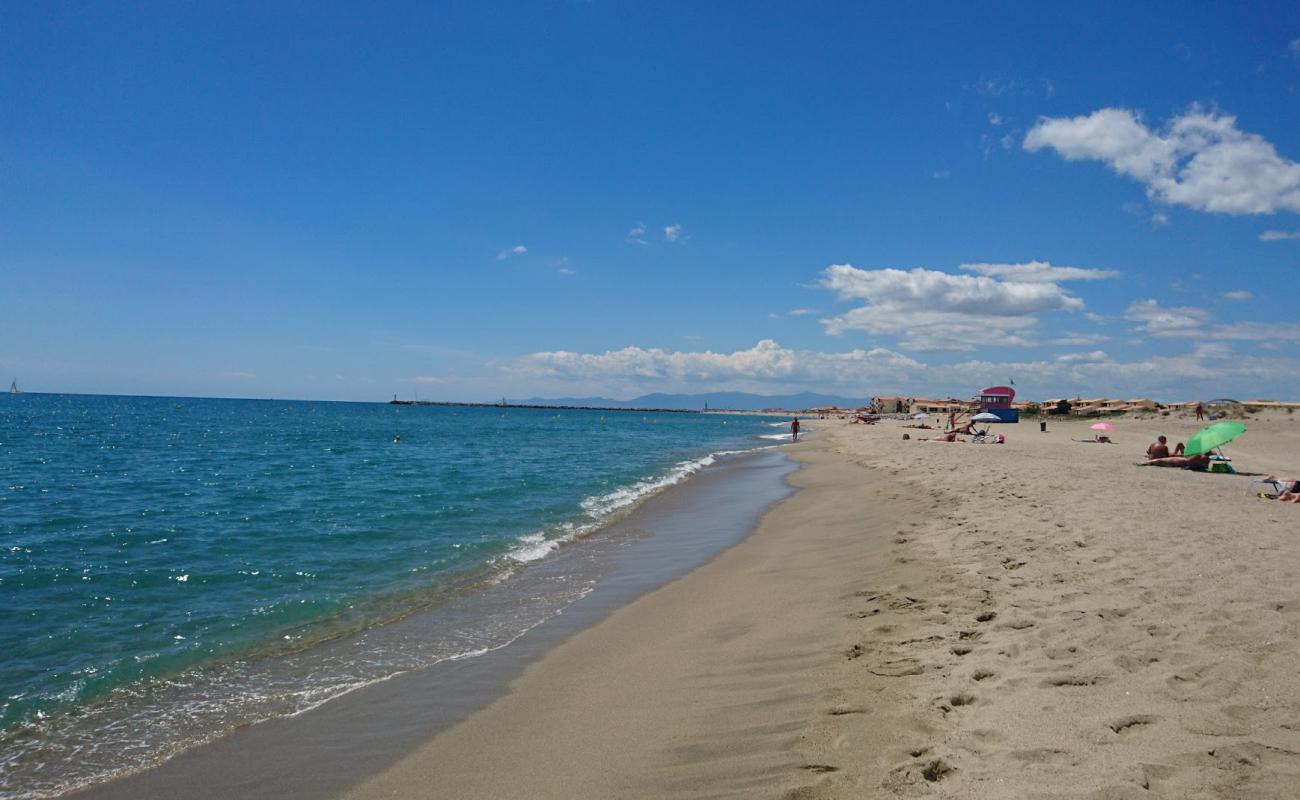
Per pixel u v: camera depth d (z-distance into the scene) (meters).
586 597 9.41
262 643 7.57
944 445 35.34
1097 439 40.12
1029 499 13.30
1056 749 3.92
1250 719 4.09
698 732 4.93
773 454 37.28
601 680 6.27
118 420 73.81
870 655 5.97
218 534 13.79
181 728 5.51
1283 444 35.19
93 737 5.36
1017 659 5.38
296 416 104.50
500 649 7.33
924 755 4.09
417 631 7.96
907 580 8.28
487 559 11.74
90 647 7.39
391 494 20.06
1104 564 8.00
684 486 22.70
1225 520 10.62
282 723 5.58
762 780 4.12
